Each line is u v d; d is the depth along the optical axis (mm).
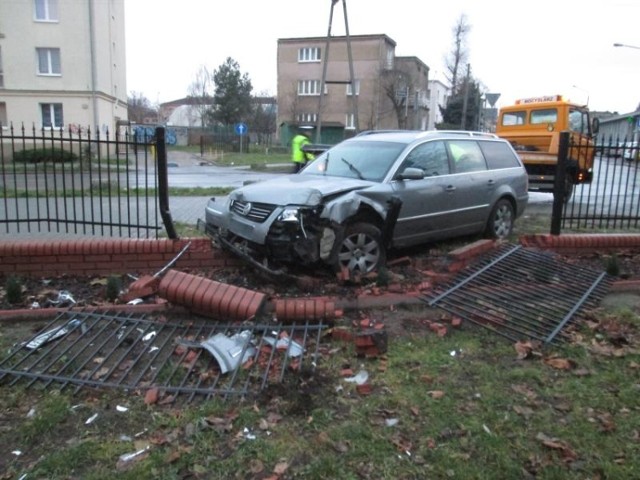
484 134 8516
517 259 6754
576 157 14062
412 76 54344
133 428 3510
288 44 54875
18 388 3979
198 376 4176
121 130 38125
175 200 13133
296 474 3070
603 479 3047
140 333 4887
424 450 3275
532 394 3916
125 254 6402
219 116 58812
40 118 32125
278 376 4121
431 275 6000
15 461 3188
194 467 3117
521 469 3102
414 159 7012
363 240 6168
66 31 31484
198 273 6375
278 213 5680
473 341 4809
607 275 6555
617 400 3854
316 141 29906
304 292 5801
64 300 5574
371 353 4465
